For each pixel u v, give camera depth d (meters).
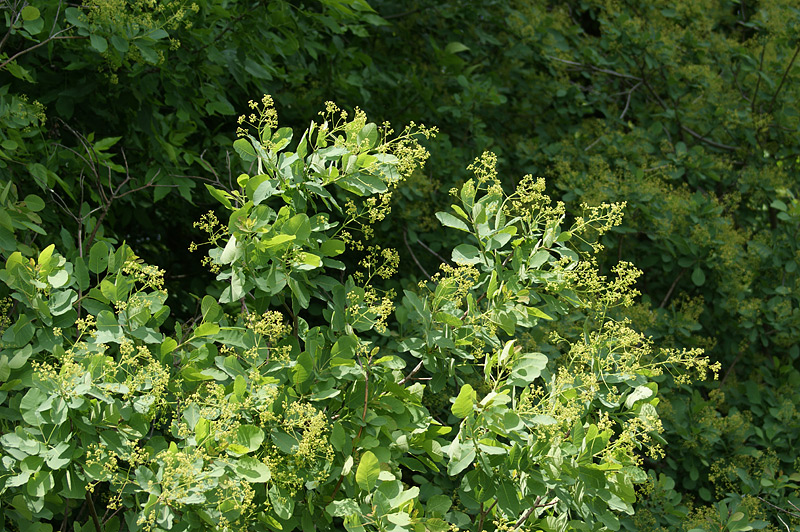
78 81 3.45
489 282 2.49
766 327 4.66
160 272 2.25
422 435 2.41
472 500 2.44
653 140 4.93
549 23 5.23
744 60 5.21
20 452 1.96
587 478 2.11
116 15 2.91
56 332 2.12
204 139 4.31
